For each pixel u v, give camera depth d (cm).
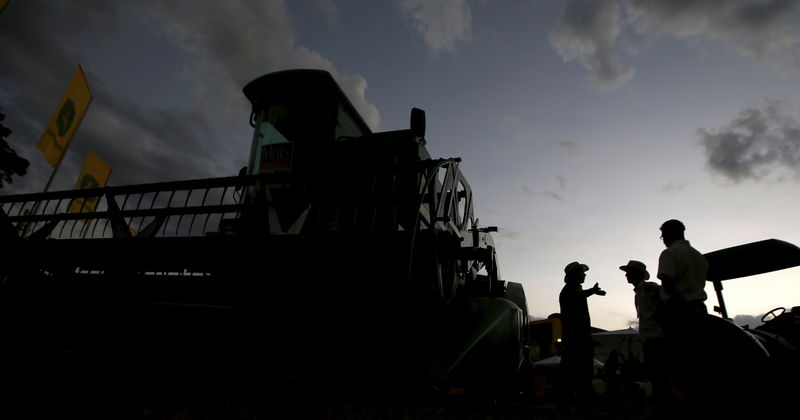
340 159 548
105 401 248
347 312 370
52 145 1397
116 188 522
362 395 346
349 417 256
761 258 482
